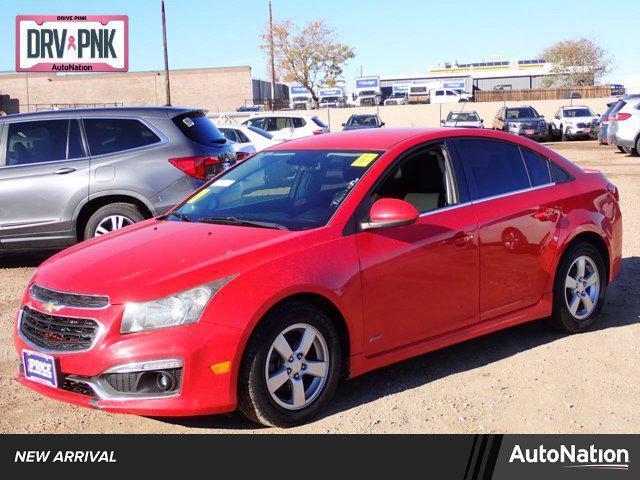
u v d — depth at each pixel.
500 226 4.68
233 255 3.74
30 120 7.83
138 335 3.51
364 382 4.49
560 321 5.16
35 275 4.14
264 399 3.69
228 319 3.54
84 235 7.86
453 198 4.57
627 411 3.99
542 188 5.06
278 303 3.73
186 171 7.79
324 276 3.85
